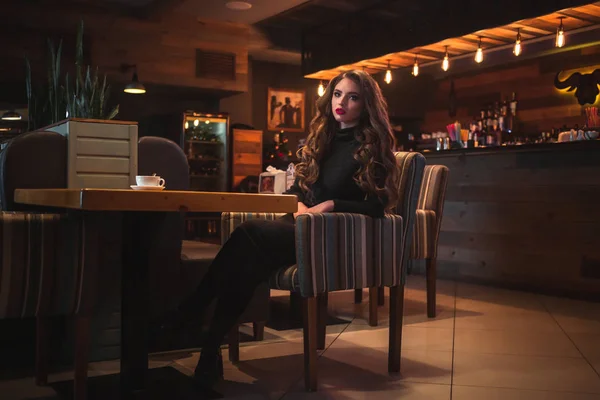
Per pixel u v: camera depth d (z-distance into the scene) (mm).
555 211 4480
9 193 2363
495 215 4902
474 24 5707
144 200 1645
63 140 2461
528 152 4660
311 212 2189
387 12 7172
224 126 8195
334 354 2684
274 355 2658
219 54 7988
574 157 4375
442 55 6770
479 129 7578
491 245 4926
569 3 4902
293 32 8461
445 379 2297
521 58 7582
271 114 9359
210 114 8047
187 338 2793
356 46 7145
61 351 2484
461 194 5176
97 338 2516
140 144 2578
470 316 3584
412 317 3545
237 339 2551
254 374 2357
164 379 2234
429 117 9195
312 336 2137
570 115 7188
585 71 7008
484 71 8320
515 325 3322
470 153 5047
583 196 4309
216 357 2090
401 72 9172
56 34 6957
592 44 6844
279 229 2178
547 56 7418
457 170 5219
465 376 2338
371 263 2254
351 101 2316
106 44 7258
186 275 2600
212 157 8227
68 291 1833
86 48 7129
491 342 2914
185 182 2648
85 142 2484
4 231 1759
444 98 8938
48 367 2412
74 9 7059
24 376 2297
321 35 7812
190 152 7992
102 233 2502
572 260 4352
